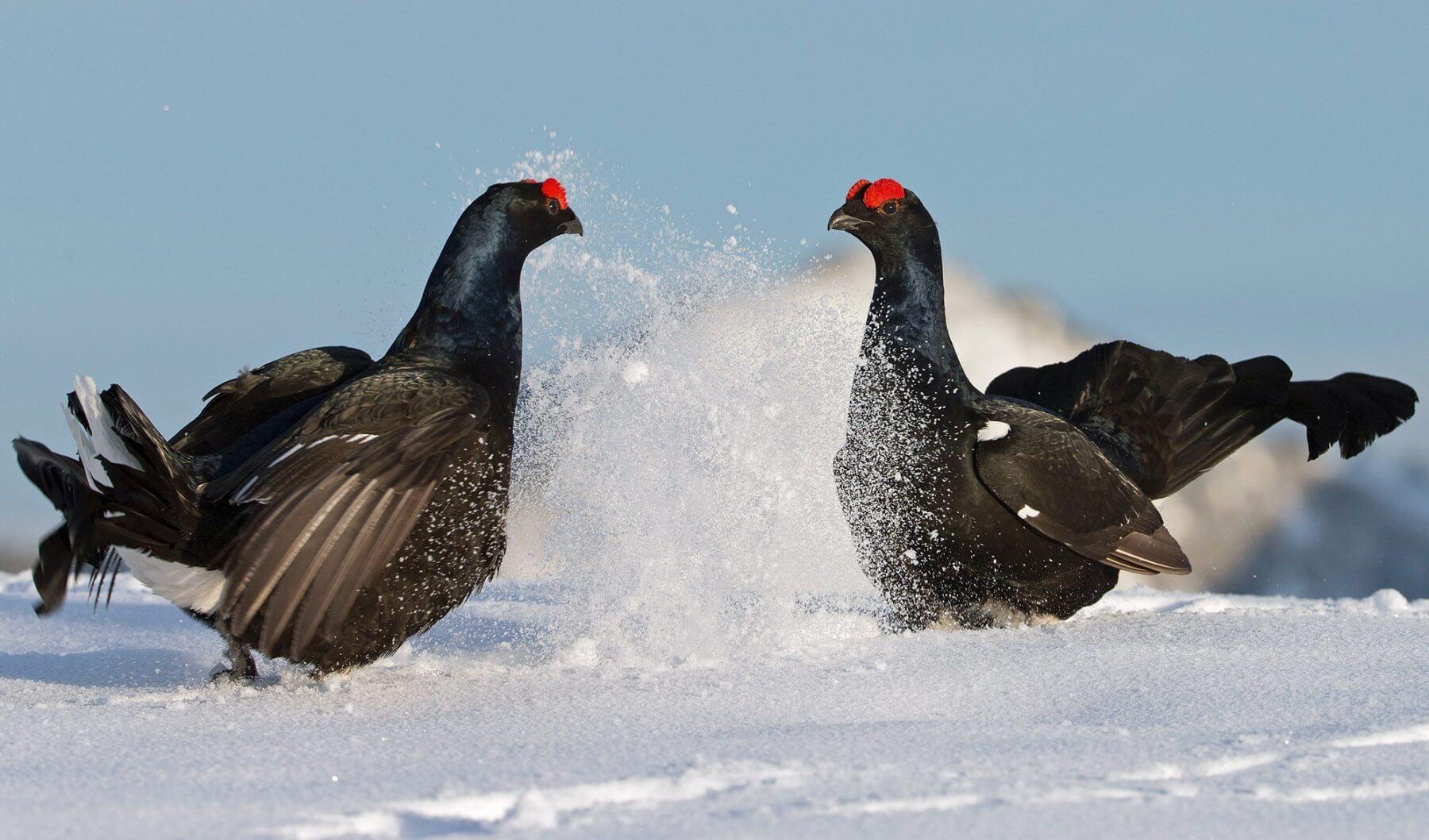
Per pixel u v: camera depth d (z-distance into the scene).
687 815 5.95
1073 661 9.91
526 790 6.33
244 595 8.78
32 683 10.25
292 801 6.20
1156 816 5.95
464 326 10.58
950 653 10.35
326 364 11.18
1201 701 8.64
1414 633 11.17
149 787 6.50
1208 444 15.59
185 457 9.88
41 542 10.50
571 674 9.77
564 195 10.93
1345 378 16.31
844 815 5.93
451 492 9.60
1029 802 6.13
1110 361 15.30
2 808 6.09
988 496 12.10
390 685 9.37
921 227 12.59
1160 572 12.93
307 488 8.54
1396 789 6.40
